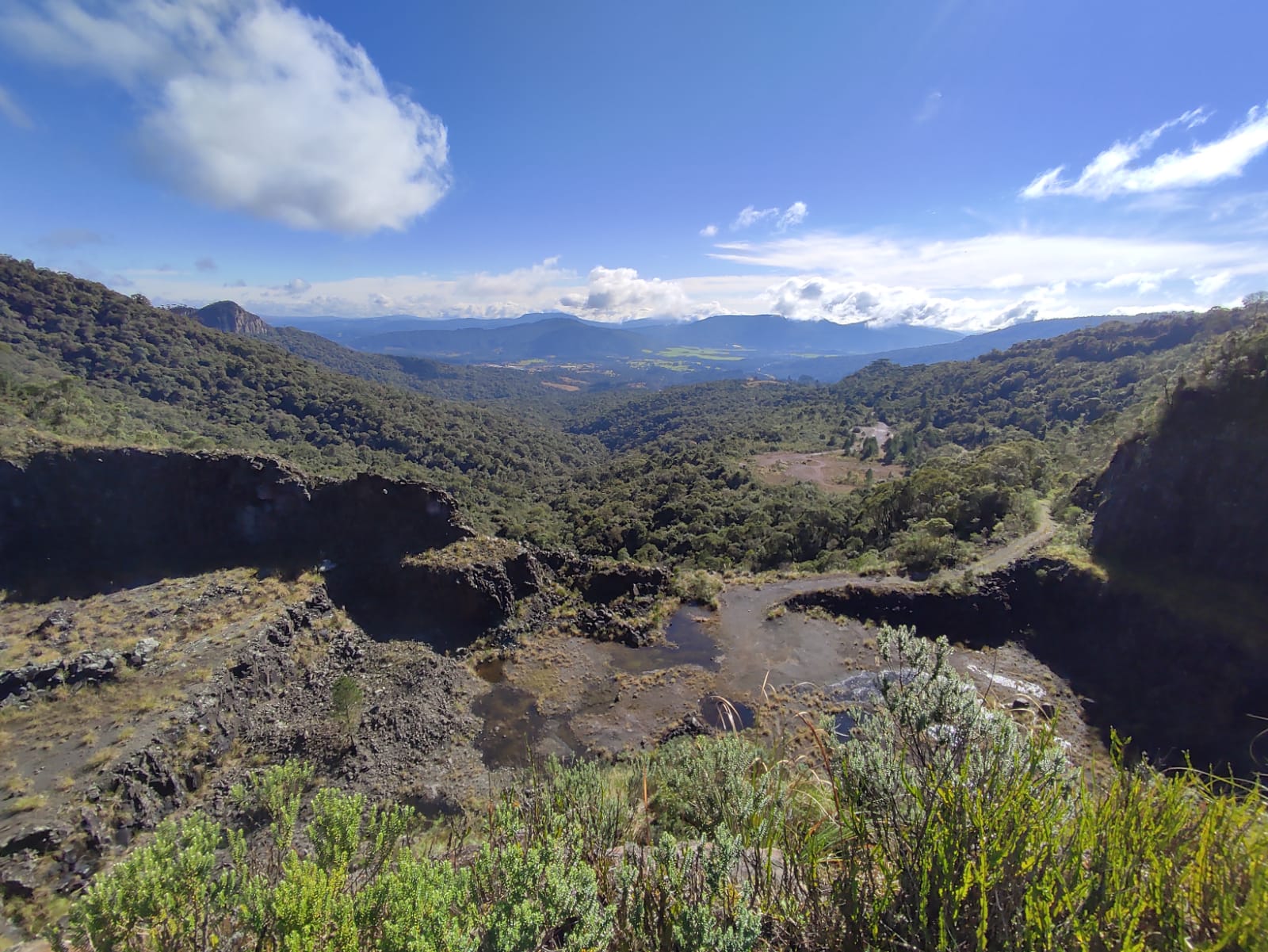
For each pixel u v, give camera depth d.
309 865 2.19
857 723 2.50
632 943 1.99
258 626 17.59
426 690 18.08
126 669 14.64
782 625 23.88
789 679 19.73
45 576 19.17
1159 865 1.55
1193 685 18.89
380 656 19.34
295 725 15.15
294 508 23.75
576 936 1.82
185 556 21.91
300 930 1.95
